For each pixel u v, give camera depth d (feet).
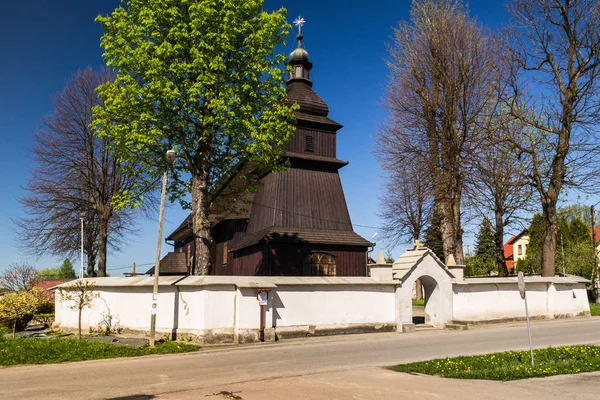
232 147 80.79
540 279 93.76
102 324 76.69
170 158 65.00
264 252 101.60
